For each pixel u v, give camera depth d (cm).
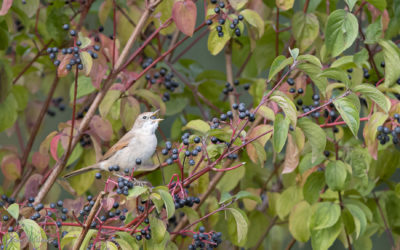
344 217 1049
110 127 1050
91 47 1040
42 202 1109
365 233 1200
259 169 1307
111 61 1098
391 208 1189
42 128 1454
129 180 845
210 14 1007
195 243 842
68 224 855
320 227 990
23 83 1409
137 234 840
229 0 1003
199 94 1298
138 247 801
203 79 1364
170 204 740
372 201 1202
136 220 827
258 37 1085
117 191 762
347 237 1057
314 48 1205
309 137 866
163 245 806
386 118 887
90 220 783
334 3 1242
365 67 1083
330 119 1048
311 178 1085
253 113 805
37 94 1647
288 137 954
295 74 1130
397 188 1078
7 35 1194
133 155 1033
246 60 1392
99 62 1031
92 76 1027
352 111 816
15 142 1688
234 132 813
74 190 1138
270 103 1005
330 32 955
